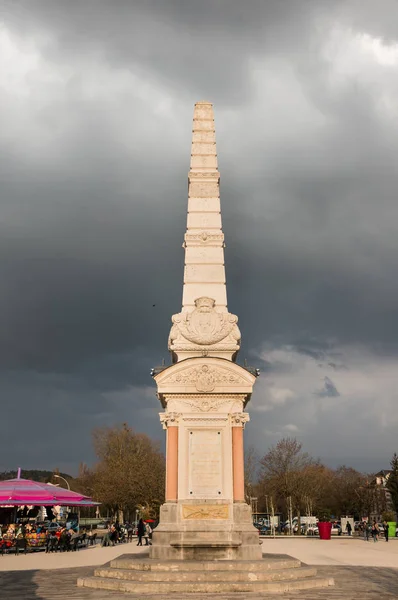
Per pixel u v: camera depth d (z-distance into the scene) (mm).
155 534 24906
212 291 29453
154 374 28281
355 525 75375
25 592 19984
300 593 19344
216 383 26906
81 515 115938
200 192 31125
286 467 83438
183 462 26156
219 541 24609
